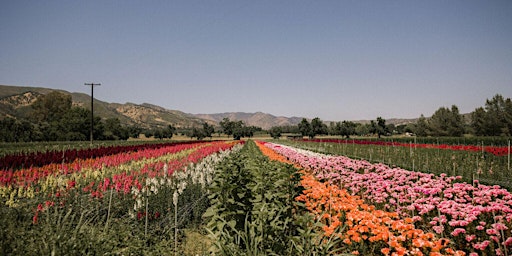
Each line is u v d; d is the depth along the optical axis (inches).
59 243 171.0
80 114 2586.1
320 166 555.5
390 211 311.3
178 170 483.8
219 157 753.0
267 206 250.1
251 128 3614.7
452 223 222.7
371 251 224.2
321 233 244.7
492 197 297.4
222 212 250.8
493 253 202.7
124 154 770.2
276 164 377.1
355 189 384.8
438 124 2363.4
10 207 239.9
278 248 199.6
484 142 1321.4
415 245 198.5
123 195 312.7
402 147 1083.9
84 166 543.2
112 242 201.9
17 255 166.4
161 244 229.6
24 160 522.0
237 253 195.8
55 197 291.4
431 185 336.5
